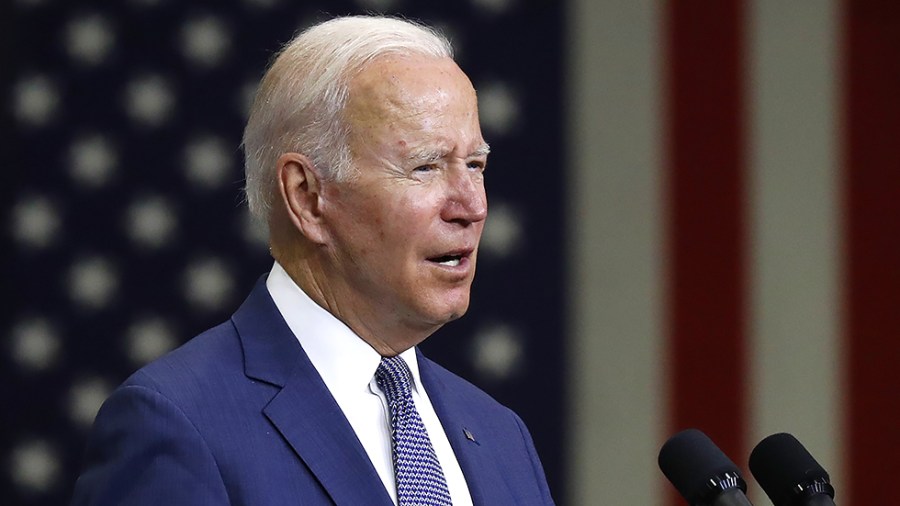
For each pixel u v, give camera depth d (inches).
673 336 623.8
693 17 633.6
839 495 617.0
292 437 260.5
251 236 615.5
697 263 625.9
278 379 268.8
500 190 630.5
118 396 258.4
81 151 611.2
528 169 631.2
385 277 269.9
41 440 605.3
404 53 276.1
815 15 629.6
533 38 635.5
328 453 261.4
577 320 625.9
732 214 626.5
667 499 619.5
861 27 627.8
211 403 259.1
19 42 612.4
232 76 619.2
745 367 621.3
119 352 608.7
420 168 269.9
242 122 617.3
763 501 615.8
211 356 270.4
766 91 628.4
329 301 277.6
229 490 250.7
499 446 308.8
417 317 272.8
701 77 631.2
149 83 616.1
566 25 635.5
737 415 620.4
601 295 626.5
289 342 275.1
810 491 239.5
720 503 234.5
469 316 626.8
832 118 626.2
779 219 625.3
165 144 614.5
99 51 615.2
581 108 633.0
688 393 621.9
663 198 627.8
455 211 270.7
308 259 279.3
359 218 269.9
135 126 614.5
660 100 630.5
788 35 629.9
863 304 619.8
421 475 272.4
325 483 257.3
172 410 253.3
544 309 626.8
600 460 621.9
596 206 629.3
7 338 605.9
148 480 247.3
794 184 625.6
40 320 607.5
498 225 629.9
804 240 623.8
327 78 274.7
